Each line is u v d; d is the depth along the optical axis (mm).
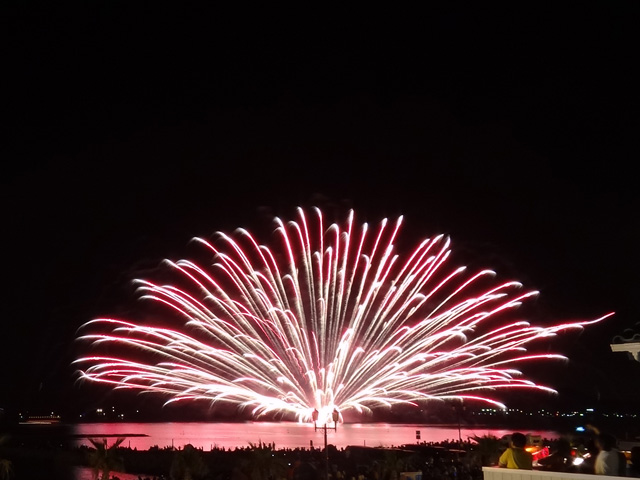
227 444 130625
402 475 53156
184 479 50562
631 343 18547
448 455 78500
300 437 161000
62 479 69562
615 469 15047
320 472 56188
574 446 23391
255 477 52125
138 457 78062
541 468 16984
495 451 56531
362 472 58750
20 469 77875
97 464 56406
